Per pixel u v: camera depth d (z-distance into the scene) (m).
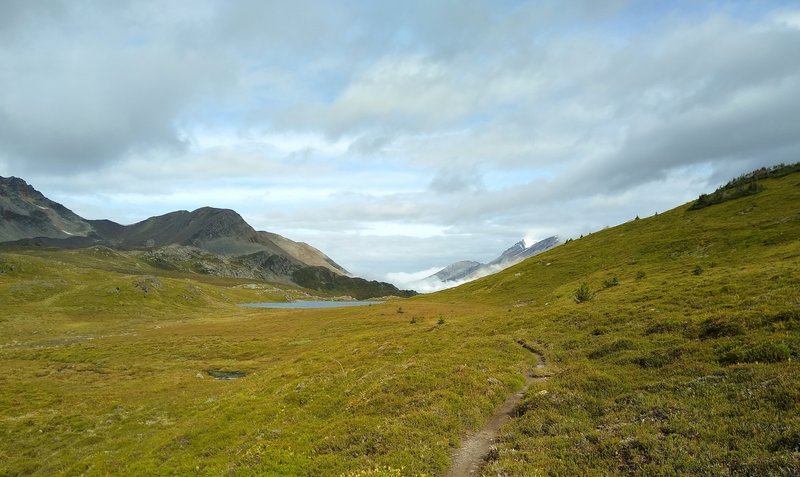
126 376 72.12
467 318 75.12
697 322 31.16
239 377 69.12
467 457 19.25
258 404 37.59
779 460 13.36
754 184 112.19
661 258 88.81
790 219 80.12
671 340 29.77
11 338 114.12
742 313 29.17
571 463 16.52
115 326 139.88
